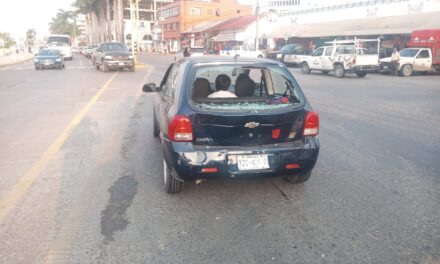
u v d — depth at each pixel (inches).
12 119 344.8
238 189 178.9
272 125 155.9
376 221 147.9
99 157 228.2
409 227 143.0
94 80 706.8
